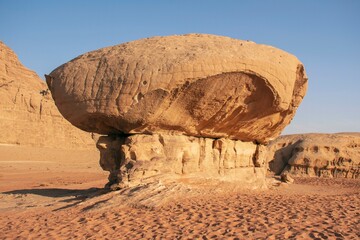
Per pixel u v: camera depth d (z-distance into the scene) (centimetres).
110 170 1152
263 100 1116
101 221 816
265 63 1042
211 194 1095
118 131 1119
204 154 1200
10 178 2416
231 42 1071
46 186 1803
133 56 1017
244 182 1326
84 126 1126
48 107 5350
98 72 1028
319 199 1141
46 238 720
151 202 918
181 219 813
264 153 1461
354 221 823
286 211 900
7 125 4884
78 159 5006
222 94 1037
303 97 1288
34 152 4803
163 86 968
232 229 742
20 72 6325
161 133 1093
